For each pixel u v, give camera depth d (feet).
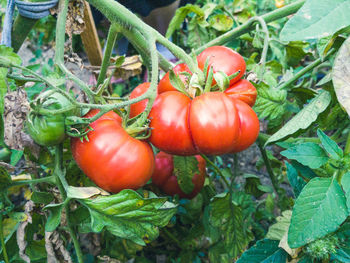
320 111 1.23
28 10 1.47
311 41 2.33
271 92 1.68
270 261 1.14
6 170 1.21
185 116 1.11
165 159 1.97
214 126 1.05
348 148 1.09
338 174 1.07
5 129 1.14
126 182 1.12
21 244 1.38
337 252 1.03
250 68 2.18
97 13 2.47
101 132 1.11
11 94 1.13
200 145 1.10
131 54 3.35
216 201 1.74
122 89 3.31
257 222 2.39
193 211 2.07
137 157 1.11
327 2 0.83
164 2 2.59
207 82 1.14
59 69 1.36
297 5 1.70
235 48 2.71
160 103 1.13
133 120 1.23
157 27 2.89
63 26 1.39
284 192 2.07
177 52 1.21
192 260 2.06
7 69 1.12
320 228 0.94
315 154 1.07
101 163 1.09
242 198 2.03
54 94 1.13
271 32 2.67
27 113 1.11
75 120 1.08
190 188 1.85
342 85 0.92
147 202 1.12
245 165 2.94
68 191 1.16
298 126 1.23
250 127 1.14
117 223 1.16
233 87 1.23
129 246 1.95
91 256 2.00
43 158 1.38
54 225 1.17
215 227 1.98
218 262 1.95
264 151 1.91
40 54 3.12
